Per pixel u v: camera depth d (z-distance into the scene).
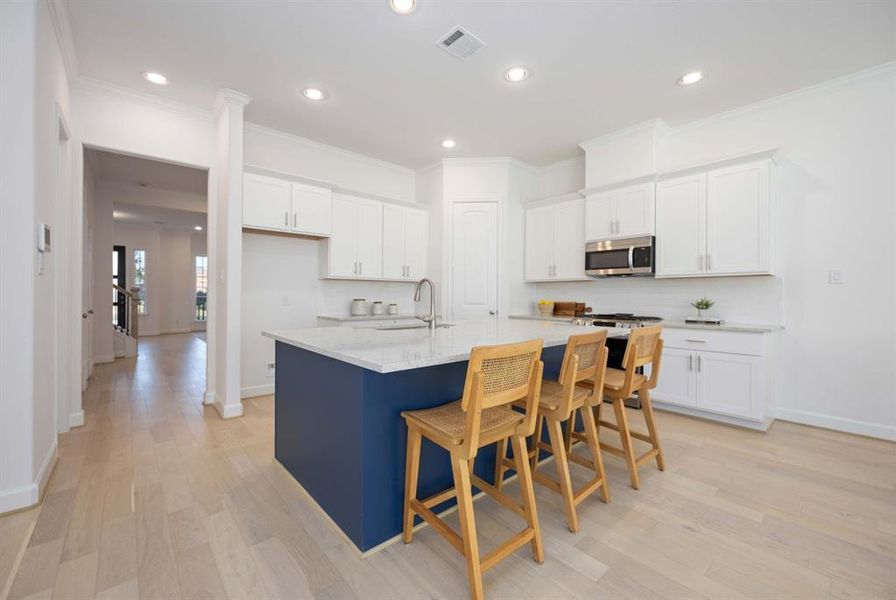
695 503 1.99
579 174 4.70
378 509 1.65
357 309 4.45
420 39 2.53
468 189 4.74
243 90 3.18
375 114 3.59
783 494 2.08
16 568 1.47
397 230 4.71
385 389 1.68
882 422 2.87
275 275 4.12
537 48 2.61
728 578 1.47
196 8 2.25
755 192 3.13
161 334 9.38
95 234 5.70
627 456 2.16
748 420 3.07
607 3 2.20
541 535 1.71
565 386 1.74
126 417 3.25
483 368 1.37
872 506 1.96
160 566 1.50
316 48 2.62
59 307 2.85
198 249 10.71
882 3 2.16
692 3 2.19
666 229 3.60
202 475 2.25
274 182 3.72
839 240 3.03
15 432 1.83
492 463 2.17
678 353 3.39
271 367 4.12
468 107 3.43
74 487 2.08
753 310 3.41
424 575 1.49
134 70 2.88
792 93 3.18
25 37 1.84
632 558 1.58
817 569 1.51
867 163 2.92
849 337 2.99
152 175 5.29
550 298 4.95
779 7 2.21
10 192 1.81
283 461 2.31
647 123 3.69
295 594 1.38
